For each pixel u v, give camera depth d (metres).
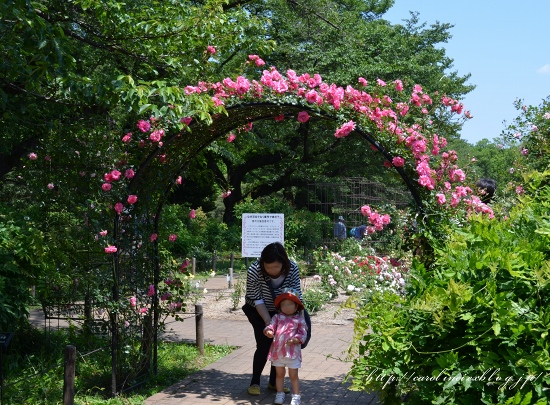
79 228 7.02
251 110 7.30
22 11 6.10
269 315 6.62
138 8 9.66
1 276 7.74
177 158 7.64
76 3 8.58
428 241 6.20
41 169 7.34
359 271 14.27
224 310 13.20
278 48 23.64
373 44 26.02
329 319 11.93
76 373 7.61
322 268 14.30
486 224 4.68
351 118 6.67
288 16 24.19
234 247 30.09
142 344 7.48
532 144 8.88
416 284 4.33
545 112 8.93
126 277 7.13
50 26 6.48
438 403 3.80
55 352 8.30
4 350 8.09
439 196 6.18
